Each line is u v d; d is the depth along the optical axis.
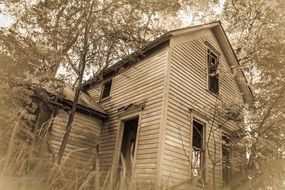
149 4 9.34
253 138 6.93
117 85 11.41
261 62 7.69
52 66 7.14
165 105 8.19
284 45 7.44
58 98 8.63
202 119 9.40
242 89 12.56
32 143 1.49
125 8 9.05
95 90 13.22
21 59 5.88
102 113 10.77
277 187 4.88
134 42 9.03
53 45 7.50
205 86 10.38
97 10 8.52
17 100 4.64
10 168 1.23
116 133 9.94
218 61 11.82
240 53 14.39
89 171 1.70
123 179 1.56
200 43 11.11
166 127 7.94
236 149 7.68
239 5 13.77
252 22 13.02
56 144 8.96
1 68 5.43
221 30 12.26
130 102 9.99
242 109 8.36
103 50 8.71
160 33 11.83
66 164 1.73
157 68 9.36
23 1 6.59
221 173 8.87
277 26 8.37
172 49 9.34
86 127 10.34
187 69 9.73
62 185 1.47
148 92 9.23
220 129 9.95
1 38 5.79
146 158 7.88
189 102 9.25
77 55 8.36
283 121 6.93
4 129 1.56
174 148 7.93
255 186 4.31
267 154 6.56
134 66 10.67
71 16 8.05
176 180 7.51
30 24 6.80
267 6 10.31
